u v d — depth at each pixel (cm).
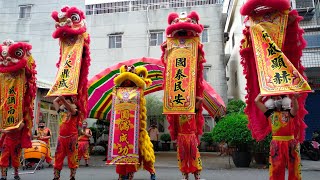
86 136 1014
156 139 1483
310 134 1321
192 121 546
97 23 1822
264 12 429
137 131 554
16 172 662
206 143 1634
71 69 537
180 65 548
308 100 1348
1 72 593
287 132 406
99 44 1795
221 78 1638
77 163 542
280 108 414
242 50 469
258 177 719
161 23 1764
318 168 895
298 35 434
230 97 1847
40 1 1834
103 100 815
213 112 845
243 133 898
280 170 403
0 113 600
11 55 592
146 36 1762
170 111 531
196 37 561
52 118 1227
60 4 1820
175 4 1847
